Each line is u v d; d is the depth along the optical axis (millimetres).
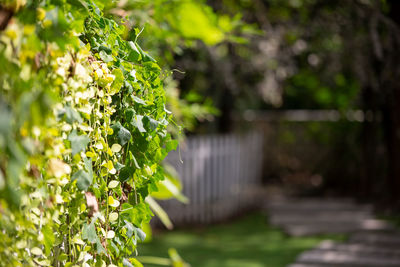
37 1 1462
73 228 1896
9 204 1371
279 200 10852
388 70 8156
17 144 1248
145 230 2951
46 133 1517
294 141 12844
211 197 9438
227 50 8484
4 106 1123
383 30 7641
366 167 10914
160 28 3090
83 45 1828
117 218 2055
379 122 10555
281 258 6773
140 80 2176
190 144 9000
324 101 13141
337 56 9211
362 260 6582
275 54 9023
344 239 7801
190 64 7387
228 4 7746
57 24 1464
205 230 8680
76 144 1738
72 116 1712
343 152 12125
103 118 1982
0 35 1328
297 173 12836
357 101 11031
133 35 2354
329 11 8203
